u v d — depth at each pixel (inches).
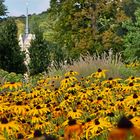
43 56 1208.8
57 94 385.1
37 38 1224.2
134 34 1082.1
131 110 239.1
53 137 117.5
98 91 362.3
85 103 309.1
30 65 1194.6
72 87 376.5
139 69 673.6
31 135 204.7
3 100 369.1
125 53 1090.7
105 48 1218.0
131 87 350.0
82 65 610.5
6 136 205.5
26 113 275.3
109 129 185.0
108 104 287.3
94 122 190.2
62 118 280.4
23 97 385.7
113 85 385.7
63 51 1390.3
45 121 258.2
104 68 588.7
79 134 180.9
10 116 276.7
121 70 595.2
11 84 424.2
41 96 373.1
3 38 1139.9
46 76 652.1
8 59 1133.1
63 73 615.5
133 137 124.3
